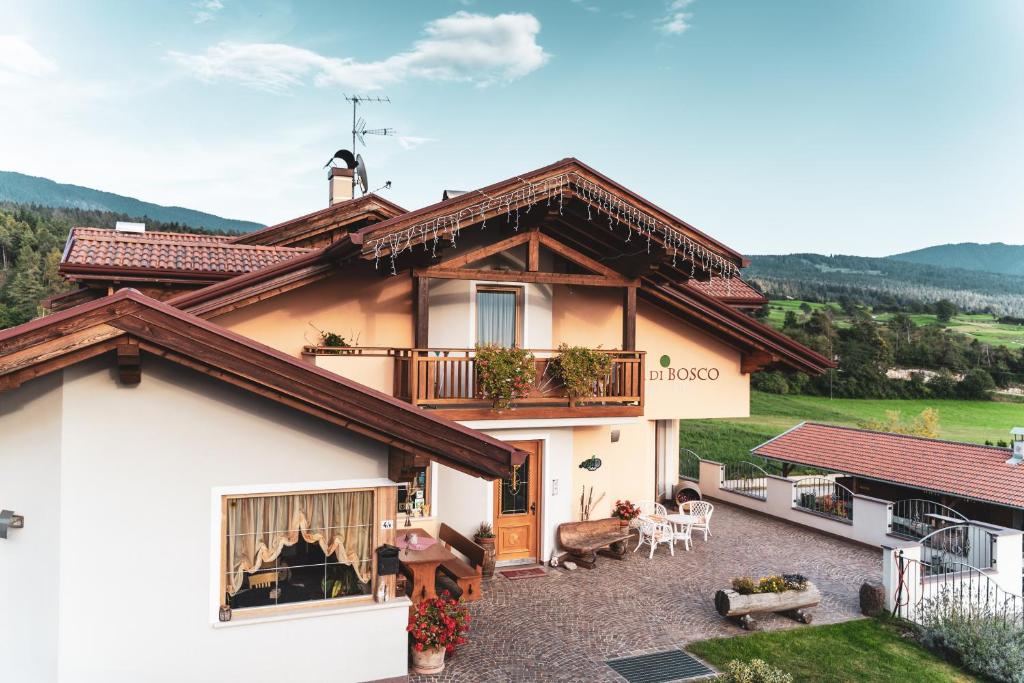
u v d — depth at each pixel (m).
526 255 13.08
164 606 7.46
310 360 13.00
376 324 13.58
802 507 17.61
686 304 15.45
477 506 13.49
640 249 13.48
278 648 7.88
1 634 7.35
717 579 13.23
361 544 8.35
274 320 12.98
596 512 15.10
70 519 7.14
